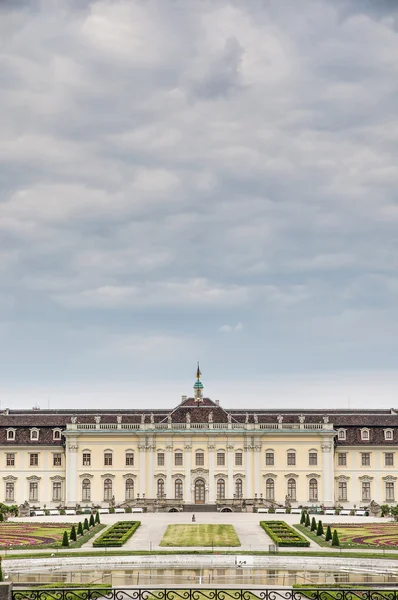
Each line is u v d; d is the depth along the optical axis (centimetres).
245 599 7125
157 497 19950
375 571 10475
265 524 14962
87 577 9938
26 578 9888
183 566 10881
